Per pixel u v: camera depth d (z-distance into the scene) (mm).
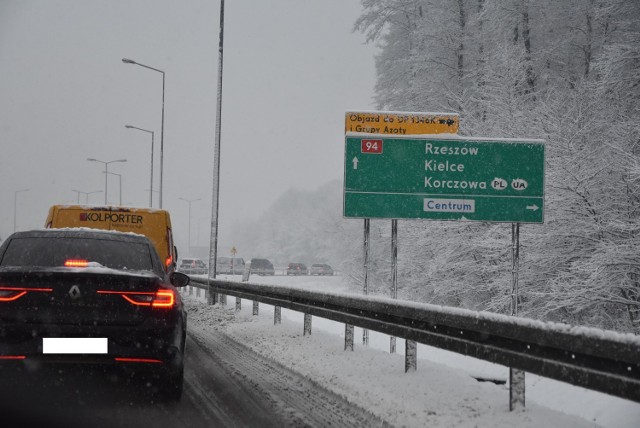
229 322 15734
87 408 6723
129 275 6617
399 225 24328
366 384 7621
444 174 12961
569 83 27047
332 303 10070
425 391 7070
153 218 15203
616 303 15734
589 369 4992
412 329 7664
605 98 20125
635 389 4555
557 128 18000
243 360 10023
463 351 6574
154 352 6598
